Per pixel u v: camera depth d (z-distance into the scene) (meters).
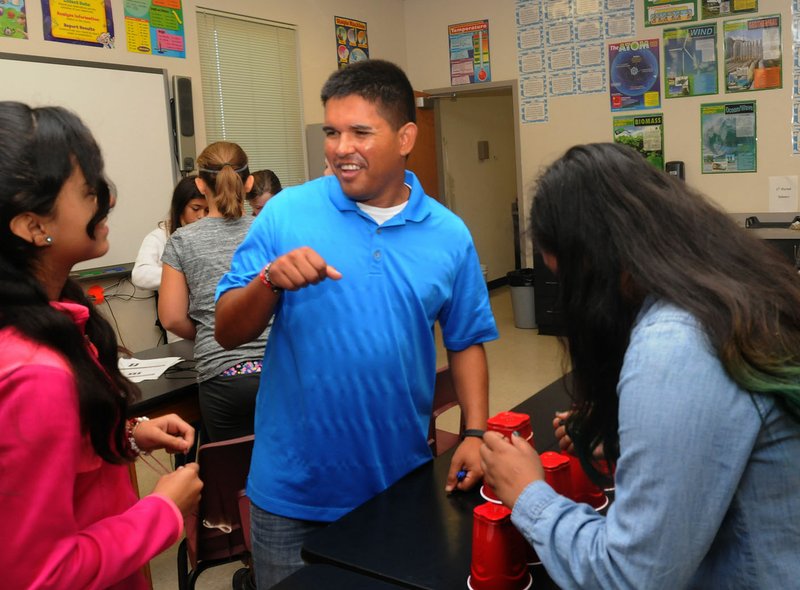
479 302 1.59
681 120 5.95
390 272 1.44
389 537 1.21
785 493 0.80
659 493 0.76
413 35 7.20
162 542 1.00
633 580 0.78
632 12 6.01
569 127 6.48
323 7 6.23
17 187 0.86
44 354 0.86
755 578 0.81
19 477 0.82
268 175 3.54
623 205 0.85
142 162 4.66
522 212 6.88
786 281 0.85
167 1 4.86
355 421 1.43
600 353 0.91
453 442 2.52
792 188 5.57
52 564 0.85
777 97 5.54
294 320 1.42
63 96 4.19
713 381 0.77
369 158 1.34
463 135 7.92
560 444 1.32
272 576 1.49
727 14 5.63
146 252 3.51
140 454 1.28
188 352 2.93
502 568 1.03
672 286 0.81
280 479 1.45
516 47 6.63
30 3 4.05
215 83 5.29
